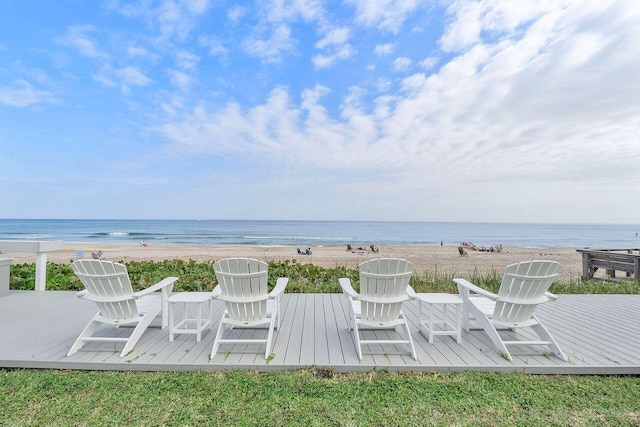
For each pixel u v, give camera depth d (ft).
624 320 12.50
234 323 9.03
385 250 71.15
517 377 7.95
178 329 10.27
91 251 60.85
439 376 7.99
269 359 8.61
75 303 14.37
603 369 8.14
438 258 52.06
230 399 6.89
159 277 19.56
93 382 7.58
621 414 6.44
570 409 6.62
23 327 11.16
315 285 18.74
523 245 98.17
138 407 6.59
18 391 7.14
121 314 9.36
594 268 25.03
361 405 6.70
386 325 9.18
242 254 57.06
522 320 9.48
